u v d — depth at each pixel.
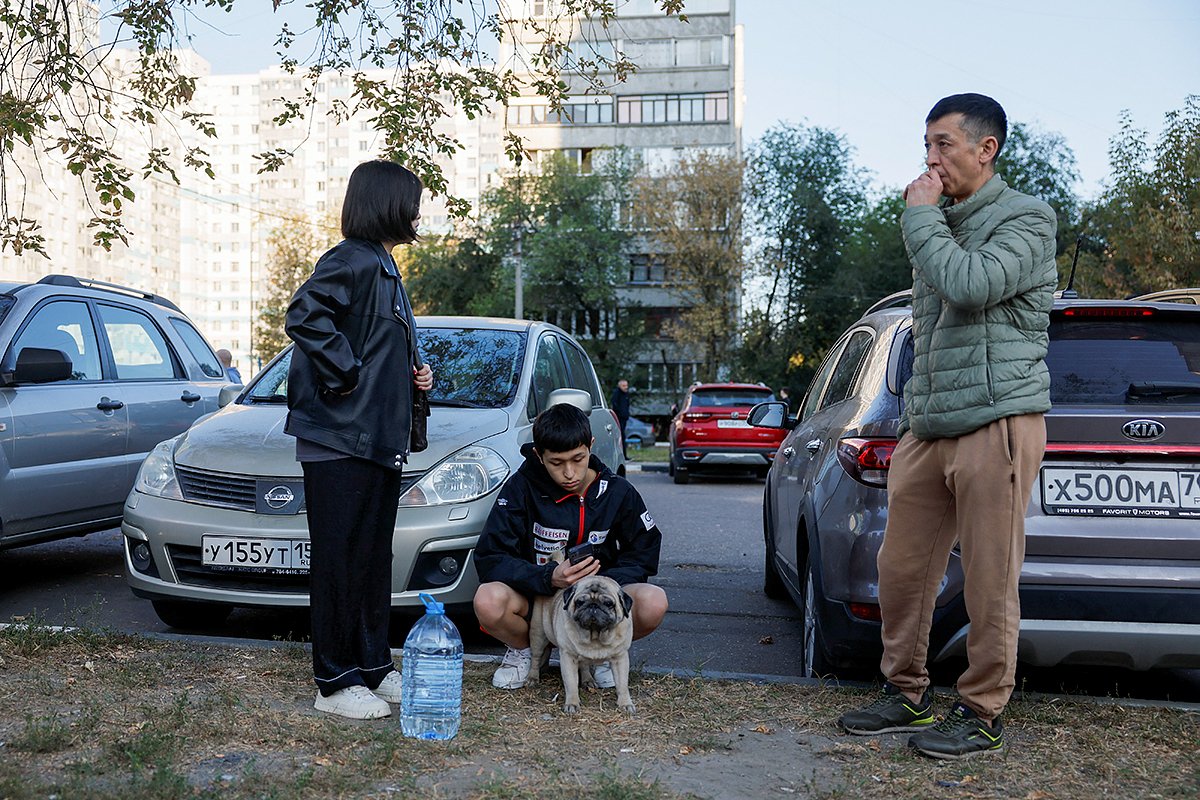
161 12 5.90
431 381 3.84
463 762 3.24
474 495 4.93
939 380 3.32
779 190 46.25
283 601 4.84
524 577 3.93
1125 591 3.73
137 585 5.11
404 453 3.65
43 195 81.31
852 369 5.04
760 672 5.12
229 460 5.06
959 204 3.36
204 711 3.63
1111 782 3.20
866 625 4.04
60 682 3.98
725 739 3.56
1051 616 3.76
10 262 77.25
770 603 6.94
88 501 6.57
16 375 5.98
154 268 120.81
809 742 3.55
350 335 3.54
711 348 43.69
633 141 54.28
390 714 3.73
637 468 22.94
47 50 5.67
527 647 4.16
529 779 3.10
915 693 3.68
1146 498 3.79
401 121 6.28
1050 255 3.28
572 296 46.72
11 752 3.16
